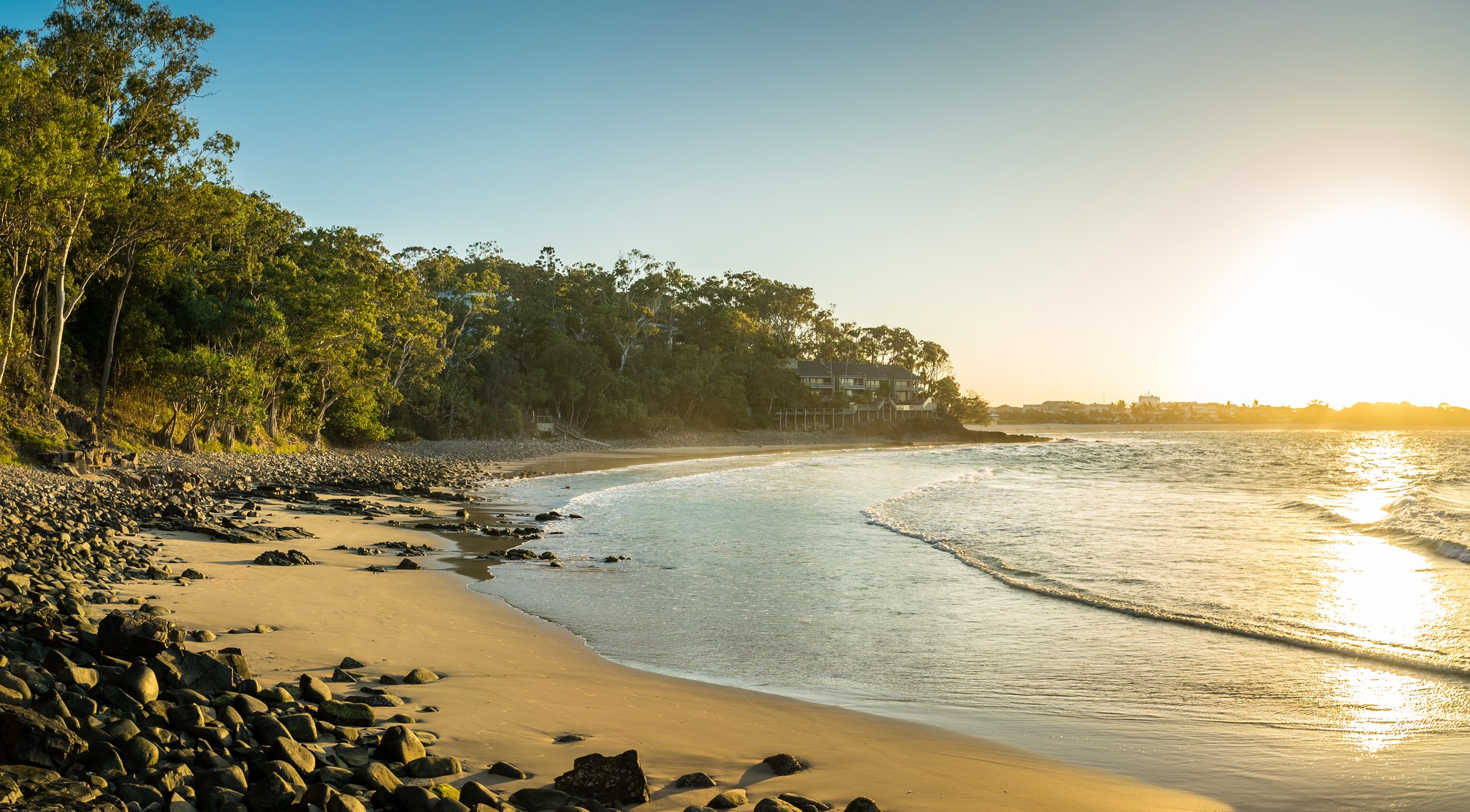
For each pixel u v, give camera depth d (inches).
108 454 1310.3
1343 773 273.0
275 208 1993.1
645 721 311.0
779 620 516.4
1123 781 264.8
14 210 1152.2
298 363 2006.6
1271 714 342.3
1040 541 860.0
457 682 347.6
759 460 2726.4
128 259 1539.1
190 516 854.5
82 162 1218.6
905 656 435.8
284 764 211.9
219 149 1535.4
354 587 567.2
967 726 323.6
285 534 814.5
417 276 3161.9
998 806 241.0
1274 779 267.7
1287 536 903.1
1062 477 1950.1
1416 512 1147.3
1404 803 247.0
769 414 5108.3
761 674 401.4
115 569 538.3
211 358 1624.0
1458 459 3063.5
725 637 473.7
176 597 469.7
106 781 189.9
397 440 2896.2
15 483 954.1
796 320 6186.0
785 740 298.5
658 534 912.3
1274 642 465.7
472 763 250.1
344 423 2432.3
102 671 261.4
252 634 400.2
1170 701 361.4
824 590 610.5
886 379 5964.6
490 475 1877.5
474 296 3302.2
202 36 1425.9
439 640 430.3
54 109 1144.2
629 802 225.3
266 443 2017.7
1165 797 252.1
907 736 308.7
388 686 327.9
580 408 4033.0
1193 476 2025.1
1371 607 555.5
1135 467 2459.4
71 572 488.4
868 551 794.2
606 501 1309.1
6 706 199.2
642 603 563.8
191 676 274.2
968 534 916.6
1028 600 578.6
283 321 1823.3
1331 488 1669.5
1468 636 478.6
